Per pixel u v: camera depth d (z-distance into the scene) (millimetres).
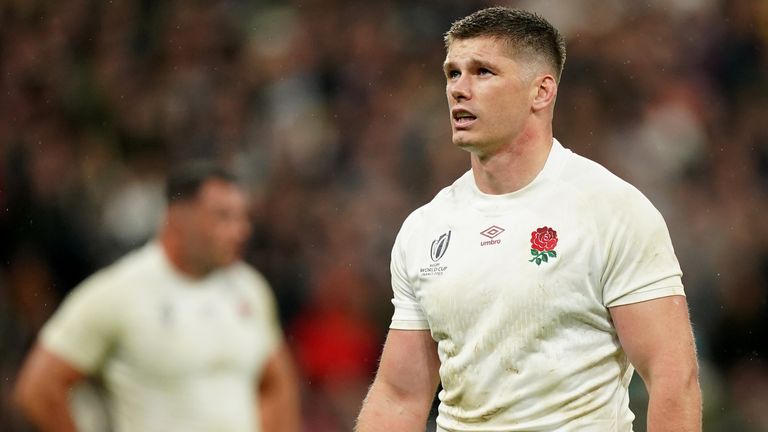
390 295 41781
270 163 48000
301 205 45344
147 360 22828
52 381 22438
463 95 14086
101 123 51062
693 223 45250
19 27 53688
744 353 41781
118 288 22766
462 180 14930
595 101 49344
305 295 41219
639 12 52469
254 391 24062
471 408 14141
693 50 52250
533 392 13656
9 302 39844
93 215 44844
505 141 14133
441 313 14242
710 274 42531
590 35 51281
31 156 47281
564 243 13648
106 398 23344
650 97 49906
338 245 43125
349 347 39656
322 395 38625
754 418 39438
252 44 54344
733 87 52219
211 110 51156
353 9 54438
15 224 43250
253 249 42969
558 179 14086
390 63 52531
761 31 53500
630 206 13656
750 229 45844
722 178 48750
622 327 13555
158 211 44844
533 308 13648
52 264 42656
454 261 14195
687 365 13250
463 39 14266
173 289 23125
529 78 14141
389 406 15164
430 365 15062
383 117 50250
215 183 22953
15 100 51469
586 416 13633
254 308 24047
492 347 13836
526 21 14219
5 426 34188
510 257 13844
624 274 13484
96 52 53812
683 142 48969
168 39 54000
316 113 50719
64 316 22812
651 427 13219
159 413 22891
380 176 46594
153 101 51688
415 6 54344
